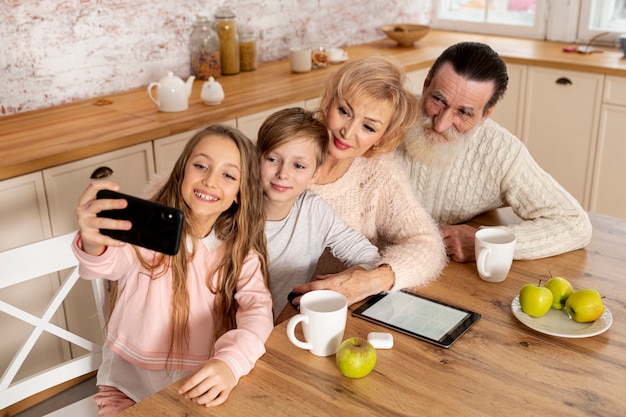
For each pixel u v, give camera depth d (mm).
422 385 1121
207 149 1318
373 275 1451
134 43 2871
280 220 1608
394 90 1517
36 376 1435
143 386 1429
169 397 1095
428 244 1563
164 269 1372
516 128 3701
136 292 1390
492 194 1875
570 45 3855
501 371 1162
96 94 2803
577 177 3582
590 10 3795
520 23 4113
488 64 1677
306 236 1627
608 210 3535
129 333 1404
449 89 1698
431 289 1469
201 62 3059
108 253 1223
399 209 1668
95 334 2426
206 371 1103
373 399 1085
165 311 1385
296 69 3232
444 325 1303
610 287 1457
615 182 3453
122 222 1105
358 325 1312
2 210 2047
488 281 1497
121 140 2260
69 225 2229
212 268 1394
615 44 3695
